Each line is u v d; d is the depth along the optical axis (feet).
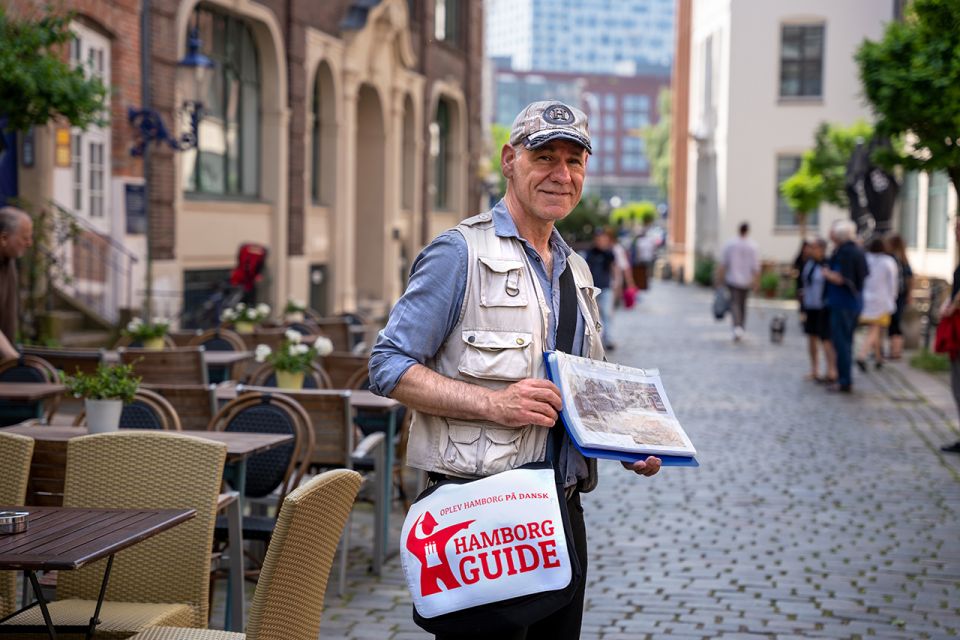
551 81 642.63
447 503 10.81
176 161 59.26
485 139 125.80
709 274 143.95
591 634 19.34
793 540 25.82
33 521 12.92
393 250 93.97
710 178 146.20
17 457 15.21
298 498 11.43
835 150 108.27
